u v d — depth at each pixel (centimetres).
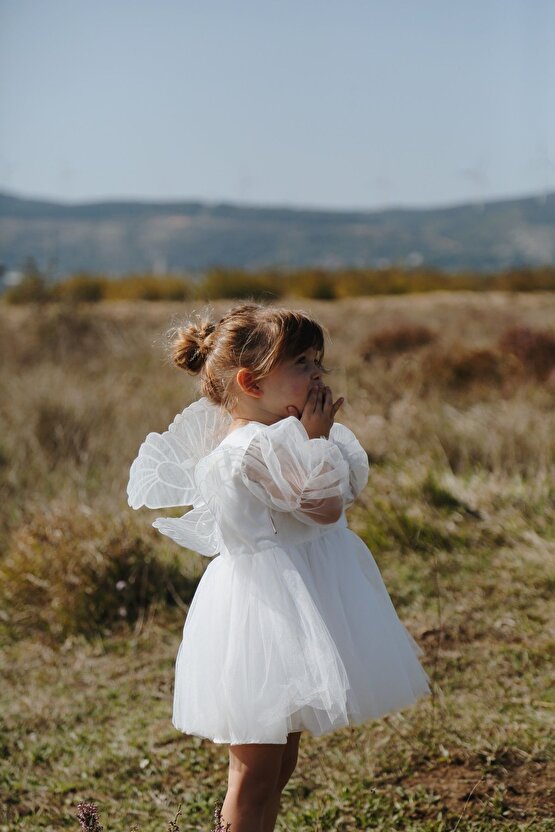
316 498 261
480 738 366
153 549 577
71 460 768
